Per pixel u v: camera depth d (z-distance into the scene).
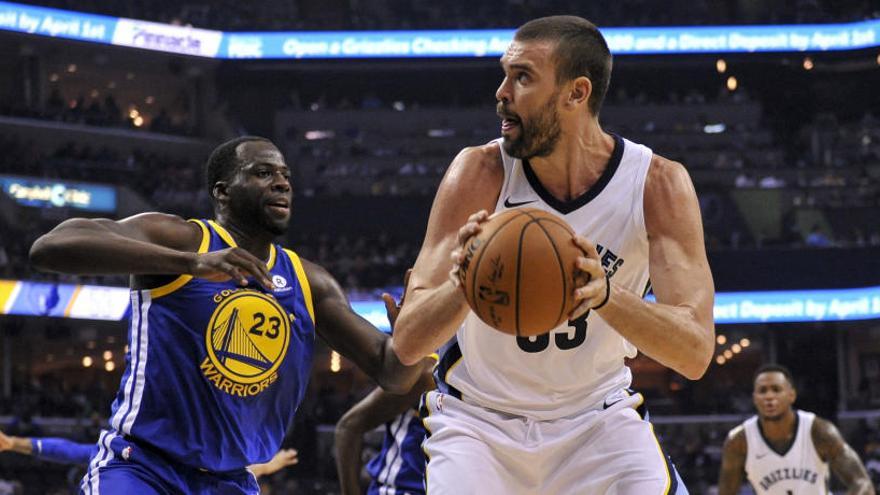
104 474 4.67
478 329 4.19
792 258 29.39
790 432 8.95
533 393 4.27
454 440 4.25
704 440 28.95
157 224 4.95
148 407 4.74
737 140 35.94
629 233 4.13
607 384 4.36
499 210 4.19
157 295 4.84
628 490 4.06
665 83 38.59
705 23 35.66
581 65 3.96
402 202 32.50
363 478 10.01
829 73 38.09
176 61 35.28
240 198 5.12
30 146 32.00
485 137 36.03
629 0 38.06
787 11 37.22
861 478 8.70
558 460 4.26
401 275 30.16
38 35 32.28
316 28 35.31
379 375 5.06
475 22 36.09
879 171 34.31
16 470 23.22
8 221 29.77
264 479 24.95
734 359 35.34
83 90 36.00
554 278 3.41
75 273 4.55
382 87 38.41
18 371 31.08
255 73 36.62
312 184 34.53
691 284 3.91
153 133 34.66
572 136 4.05
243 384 4.87
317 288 5.24
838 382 31.95
